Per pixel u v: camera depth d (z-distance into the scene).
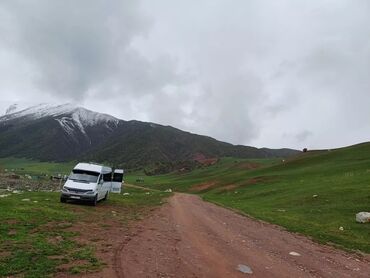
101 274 11.25
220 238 19.78
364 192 38.41
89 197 31.09
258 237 21.23
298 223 28.14
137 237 17.86
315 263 15.68
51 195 37.69
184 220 26.42
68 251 13.66
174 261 13.76
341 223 27.94
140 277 11.38
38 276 10.58
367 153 82.31
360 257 18.03
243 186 71.25
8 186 89.25
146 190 97.62
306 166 86.38
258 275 12.96
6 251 13.01
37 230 17.20
